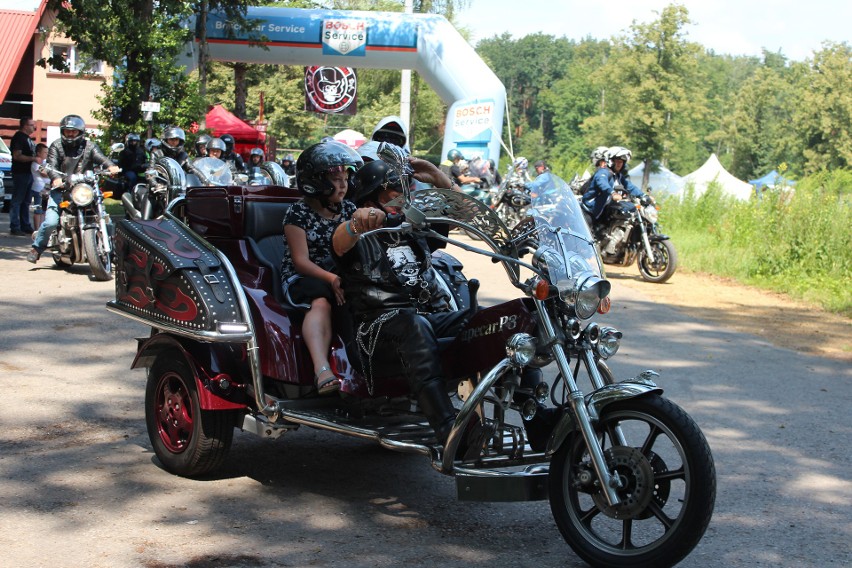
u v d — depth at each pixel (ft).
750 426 21.40
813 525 15.47
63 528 14.15
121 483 16.26
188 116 71.05
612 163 47.62
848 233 49.08
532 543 14.38
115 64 68.08
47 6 67.21
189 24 81.00
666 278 46.01
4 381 22.33
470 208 14.12
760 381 25.86
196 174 37.35
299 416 15.40
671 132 172.24
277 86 177.99
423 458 18.58
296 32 83.92
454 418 13.99
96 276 37.04
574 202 15.31
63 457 17.44
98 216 37.65
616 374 25.94
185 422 16.60
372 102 208.85
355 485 16.83
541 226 14.51
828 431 21.17
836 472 18.34
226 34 83.82
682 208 74.13
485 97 83.30
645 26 172.96
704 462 12.46
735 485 17.37
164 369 16.89
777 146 235.40
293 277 16.60
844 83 217.77
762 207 58.54
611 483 12.82
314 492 16.35
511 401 13.94
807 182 59.16
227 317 15.57
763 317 37.40
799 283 46.44
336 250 14.85
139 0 70.59
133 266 17.24
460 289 18.10
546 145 424.87
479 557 13.75
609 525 15.38
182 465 16.60
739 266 50.57
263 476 17.11
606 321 34.63
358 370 15.37
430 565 13.37
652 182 174.29
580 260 14.07
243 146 95.61
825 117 217.36
